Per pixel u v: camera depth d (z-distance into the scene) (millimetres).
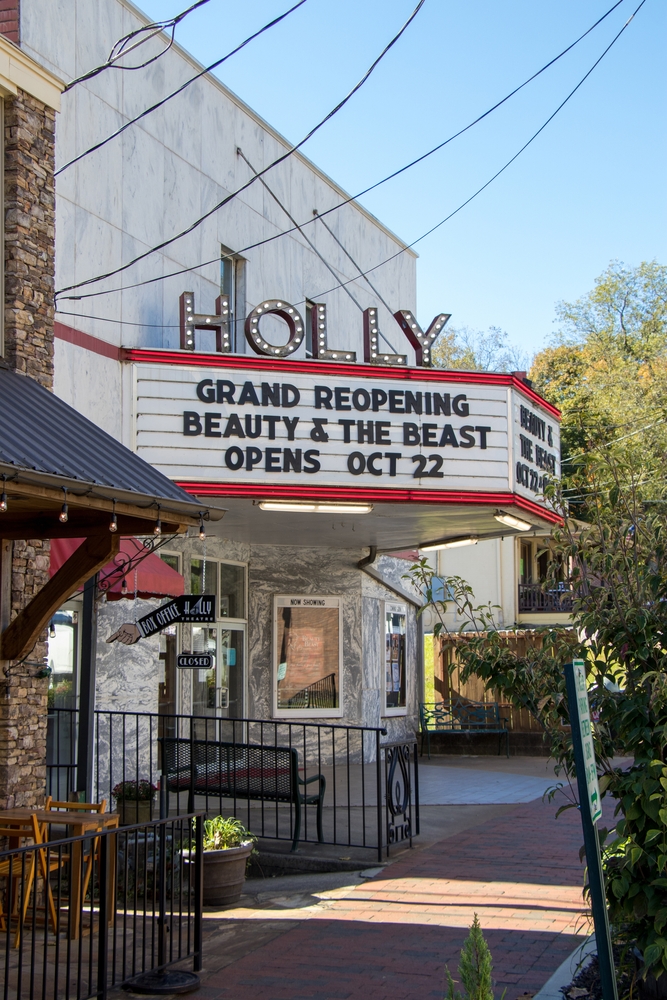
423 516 14445
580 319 54656
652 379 42750
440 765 19109
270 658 17875
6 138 9445
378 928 7918
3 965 6914
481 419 13570
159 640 14062
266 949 7496
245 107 16906
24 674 8797
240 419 12742
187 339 13078
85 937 7695
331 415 13008
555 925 7820
